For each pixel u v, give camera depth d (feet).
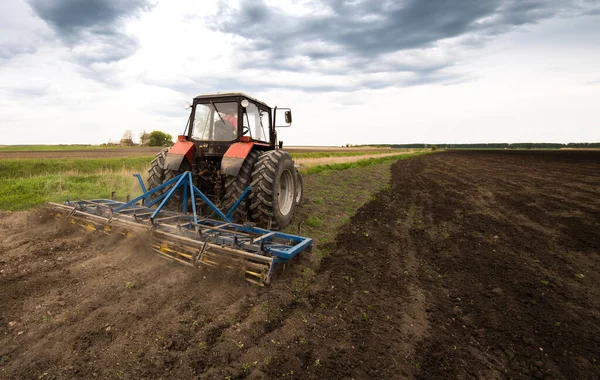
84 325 8.36
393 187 40.47
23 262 12.22
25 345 7.57
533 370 7.84
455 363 8.01
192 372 7.04
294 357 7.77
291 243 13.78
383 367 7.70
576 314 10.44
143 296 9.95
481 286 12.41
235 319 9.09
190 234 12.37
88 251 13.48
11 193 25.39
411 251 16.34
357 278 12.73
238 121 17.60
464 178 51.62
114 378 6.73
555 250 16.51
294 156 116.06
